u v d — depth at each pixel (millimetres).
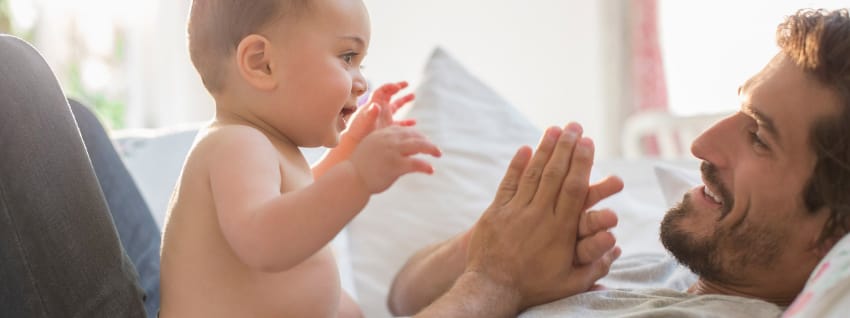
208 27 999
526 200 1097
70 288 972
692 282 1206
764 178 996
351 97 1019
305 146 1028
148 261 1383
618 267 1324
